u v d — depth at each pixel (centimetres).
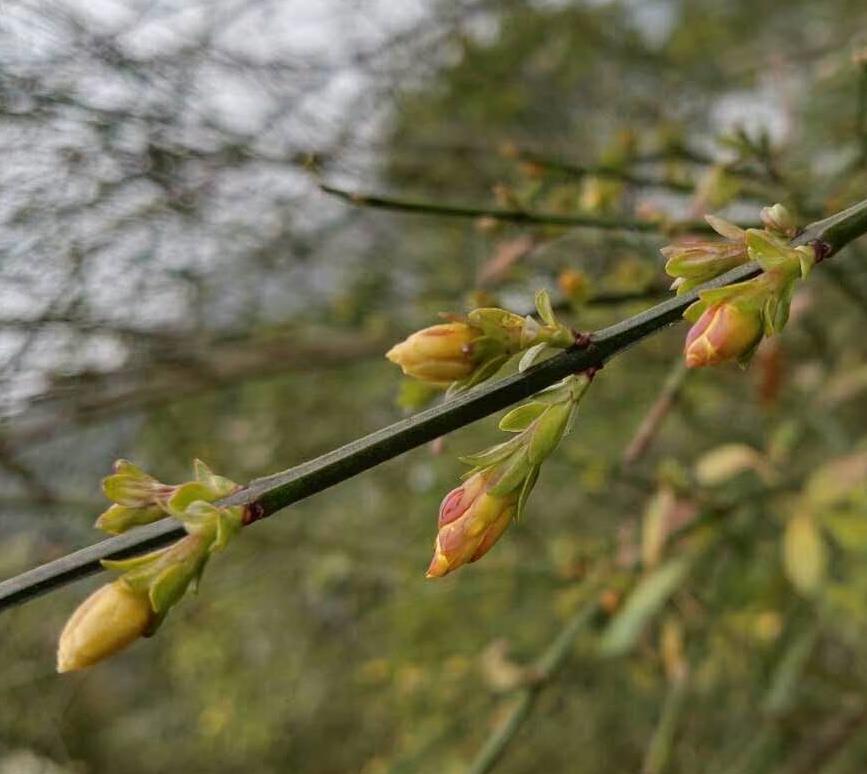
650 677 36
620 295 22
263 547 44
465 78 42
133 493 14
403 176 38
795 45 48
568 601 32
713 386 41
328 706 54
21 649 43
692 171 32
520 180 38
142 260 27
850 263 31
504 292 29
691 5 51
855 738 41
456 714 41
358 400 46
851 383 33
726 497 32
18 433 31
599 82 48
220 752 55
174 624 47
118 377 30
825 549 32
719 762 43
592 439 43
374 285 37
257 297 34
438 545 14
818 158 35
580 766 49
